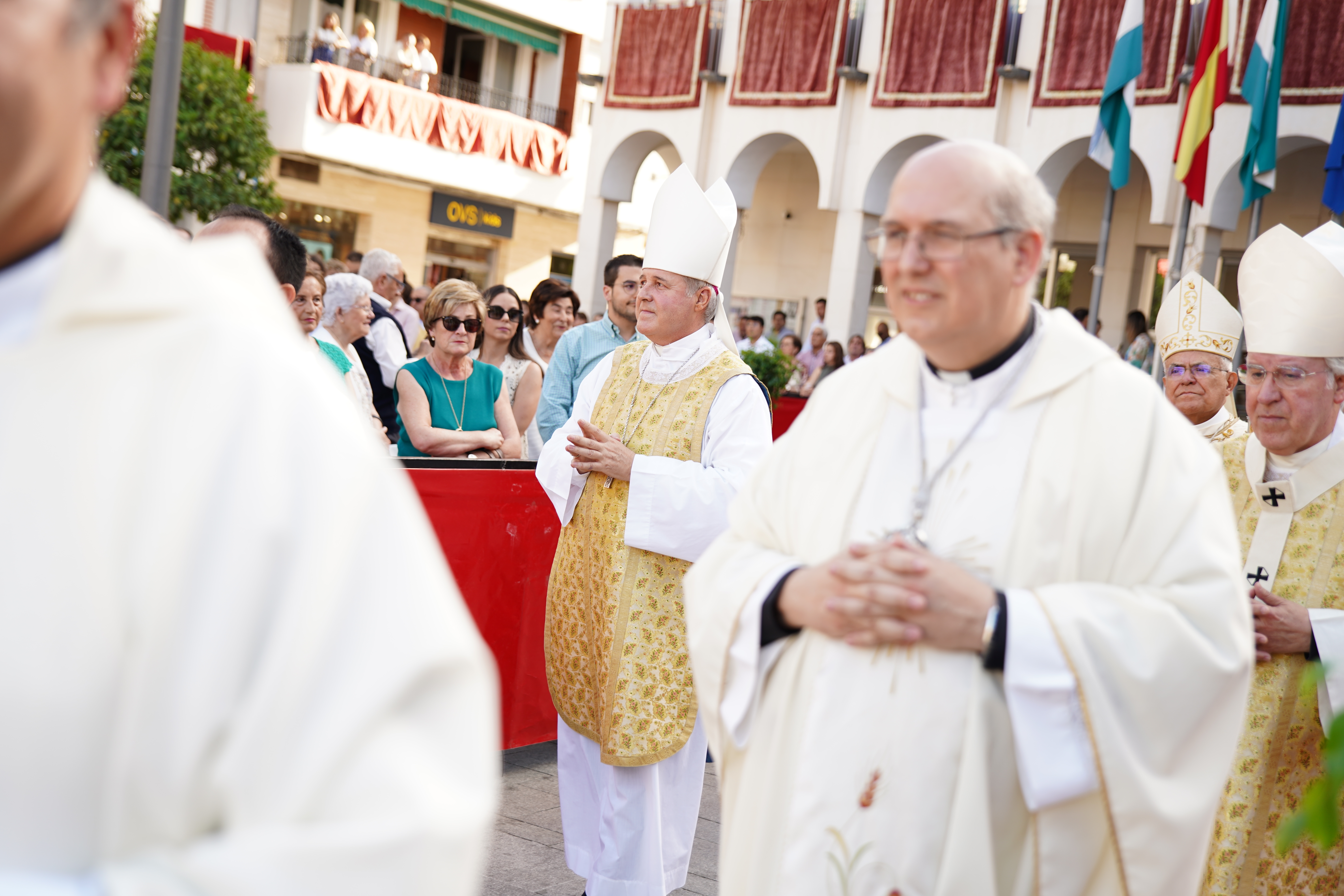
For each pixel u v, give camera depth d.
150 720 0.81
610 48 19.56
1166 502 1.75
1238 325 3.49
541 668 4.61
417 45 22.97
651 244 3.57
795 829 1.83
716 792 4.54
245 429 0.85
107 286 0.86
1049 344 1.86
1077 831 1.74
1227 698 1.74
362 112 20.67
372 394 5.33
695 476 3.31
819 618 1.81
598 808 3.49
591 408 3.65
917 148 17.58
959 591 1.70
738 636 1.94
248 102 16.62
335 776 0.81
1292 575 2.72
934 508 1.85
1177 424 1.83
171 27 5.13
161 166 5.17
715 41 18.77
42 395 0.84
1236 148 14.52
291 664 0.82
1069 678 1.66
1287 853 2.63
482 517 4.25
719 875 2.86
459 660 0.88
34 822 0.81
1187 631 1.68
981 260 1.71
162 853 0.80
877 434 1.96
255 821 0.80
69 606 0.81
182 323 0.87
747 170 18.78
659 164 25.98
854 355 16.75
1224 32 11.62
